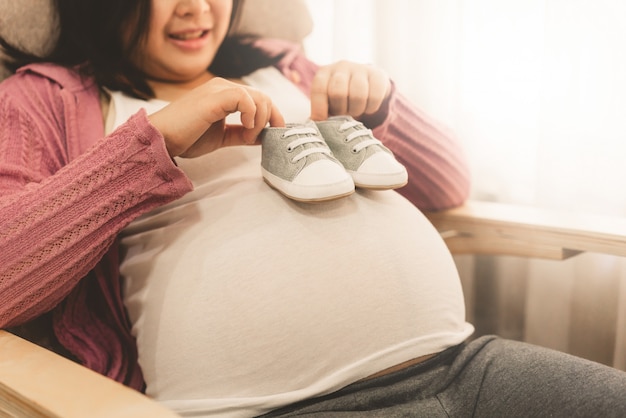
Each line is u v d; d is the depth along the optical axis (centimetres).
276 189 85
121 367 90
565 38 111
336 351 79
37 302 76
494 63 121
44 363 62
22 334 88
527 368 81
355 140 88
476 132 126
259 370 77
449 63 126
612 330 119
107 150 76
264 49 114
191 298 79
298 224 82
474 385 82
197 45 100
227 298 78
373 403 79
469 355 86
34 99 92
